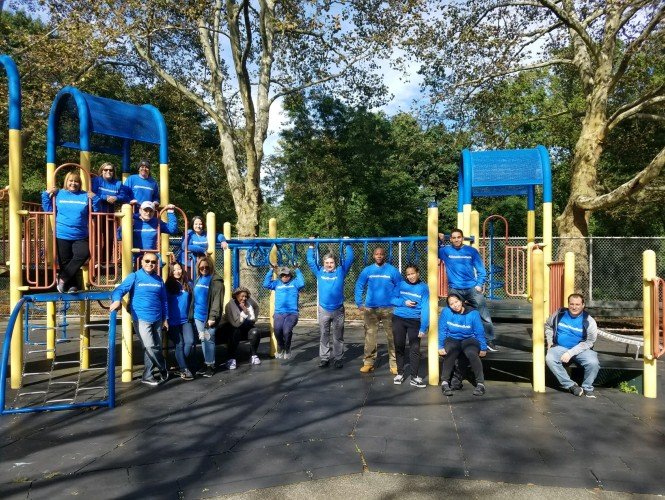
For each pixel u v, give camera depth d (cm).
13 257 659
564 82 2200
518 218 2761
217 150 2212
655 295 646
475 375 652
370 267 768
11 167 659
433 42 1589
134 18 1379
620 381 699
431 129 1994
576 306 669
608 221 2505
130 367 722
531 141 2564
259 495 379
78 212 644
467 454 452
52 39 1395
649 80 1805
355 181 2817
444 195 3080
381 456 447
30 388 680
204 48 1755
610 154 2214
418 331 696
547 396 646
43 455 455
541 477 406
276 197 3247
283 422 541
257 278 1633
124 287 650
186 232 782
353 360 864
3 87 1389
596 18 1575
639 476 409
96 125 736
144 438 495
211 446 473
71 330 1203
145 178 823
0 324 1323
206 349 749
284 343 869
